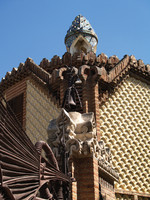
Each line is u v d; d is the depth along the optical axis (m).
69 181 6.78
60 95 11.87
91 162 8.54
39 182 4.89
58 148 8.40
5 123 4.12
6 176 4.01
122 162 12.29
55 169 5.84
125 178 12.19
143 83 14.27
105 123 12.37
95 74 11.41
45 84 13.07
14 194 4.05
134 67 13.73
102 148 10.03
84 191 8.37
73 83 9.30
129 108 13.30
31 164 4.64
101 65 13.80
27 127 13.83
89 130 8.58
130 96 13.55
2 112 4.05
